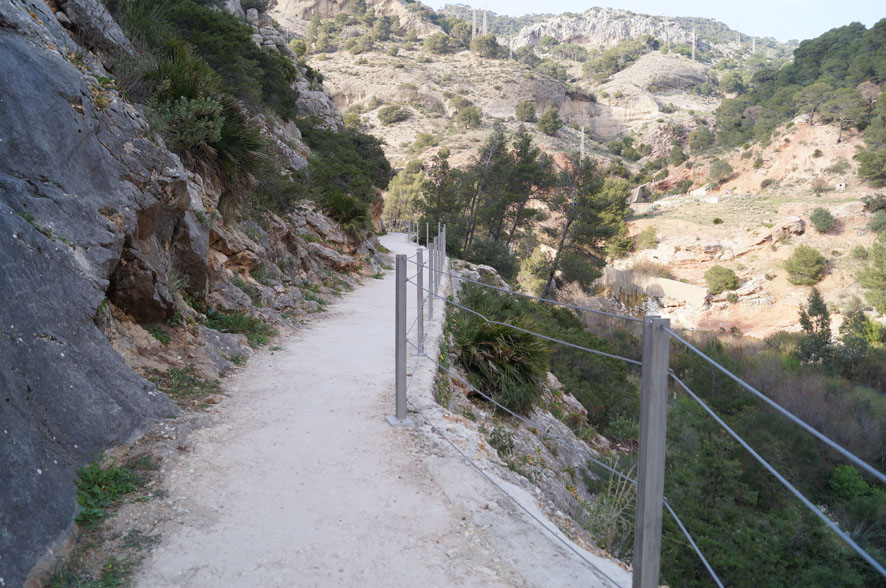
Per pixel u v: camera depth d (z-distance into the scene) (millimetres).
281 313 10508
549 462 8633
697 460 16812
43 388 4008
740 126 146750
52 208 5062
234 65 19188
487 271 26547
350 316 11445
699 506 14727
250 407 5992
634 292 74875
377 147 46719
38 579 2990
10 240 4324
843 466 24781
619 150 163250
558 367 20062
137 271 6316
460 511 4133
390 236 43219
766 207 98000
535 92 186000
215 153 10039
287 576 3279
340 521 3898
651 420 2686
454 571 3402
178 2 19031
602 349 22641
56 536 3312
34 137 5223
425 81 180875
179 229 7723
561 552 3695
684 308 74625
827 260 78562
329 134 38656
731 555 12938
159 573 3248
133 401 4938
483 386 9609
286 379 7066
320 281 14430
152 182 6785
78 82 6168
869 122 112688
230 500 4098
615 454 13266
